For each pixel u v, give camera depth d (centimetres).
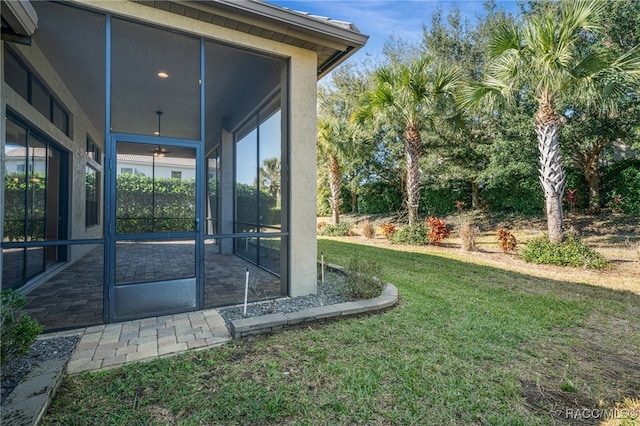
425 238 1052
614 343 331
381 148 1527
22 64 451
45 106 545
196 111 728
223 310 419
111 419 206
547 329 365
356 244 1098
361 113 1042
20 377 251
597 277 615
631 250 823
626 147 1144
